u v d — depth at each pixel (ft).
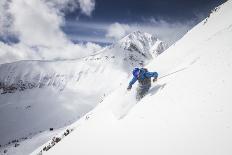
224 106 18.63
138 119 26.13
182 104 22.95
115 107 33.63
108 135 27.63
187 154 16.70
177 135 19.13
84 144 30.99
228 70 23.29
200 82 24.85
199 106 20.79
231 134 15.79
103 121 33.60
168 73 38.04
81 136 35.60
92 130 33.96
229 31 37.88
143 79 32.73
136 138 22.66
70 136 42.57
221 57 27.66
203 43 44.11
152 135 21.36
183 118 20.70
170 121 21.58
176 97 25.12
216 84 22.29
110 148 24.34
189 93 24.09
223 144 15.48
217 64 26.53
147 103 28.81
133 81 33.04
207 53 33.58
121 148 22.84
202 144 16.63
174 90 27.09
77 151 30.58
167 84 30.76
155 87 32.73
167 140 19.39
